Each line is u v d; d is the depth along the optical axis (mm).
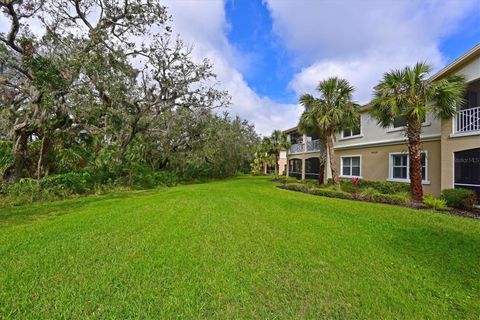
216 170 27859
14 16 9805
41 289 2867
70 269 3391
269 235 4984
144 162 19766
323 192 11547
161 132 19734
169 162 23328
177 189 14602
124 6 12266
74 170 13492
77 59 10891
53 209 7879
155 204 8625
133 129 16172
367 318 2443
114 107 14172
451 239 4797
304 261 3732
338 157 16359
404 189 10555
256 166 40594
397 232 5242
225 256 3893
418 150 8836
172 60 15695
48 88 10453
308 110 13539
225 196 10797
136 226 5609
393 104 8656
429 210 7770
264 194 11664
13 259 3707
